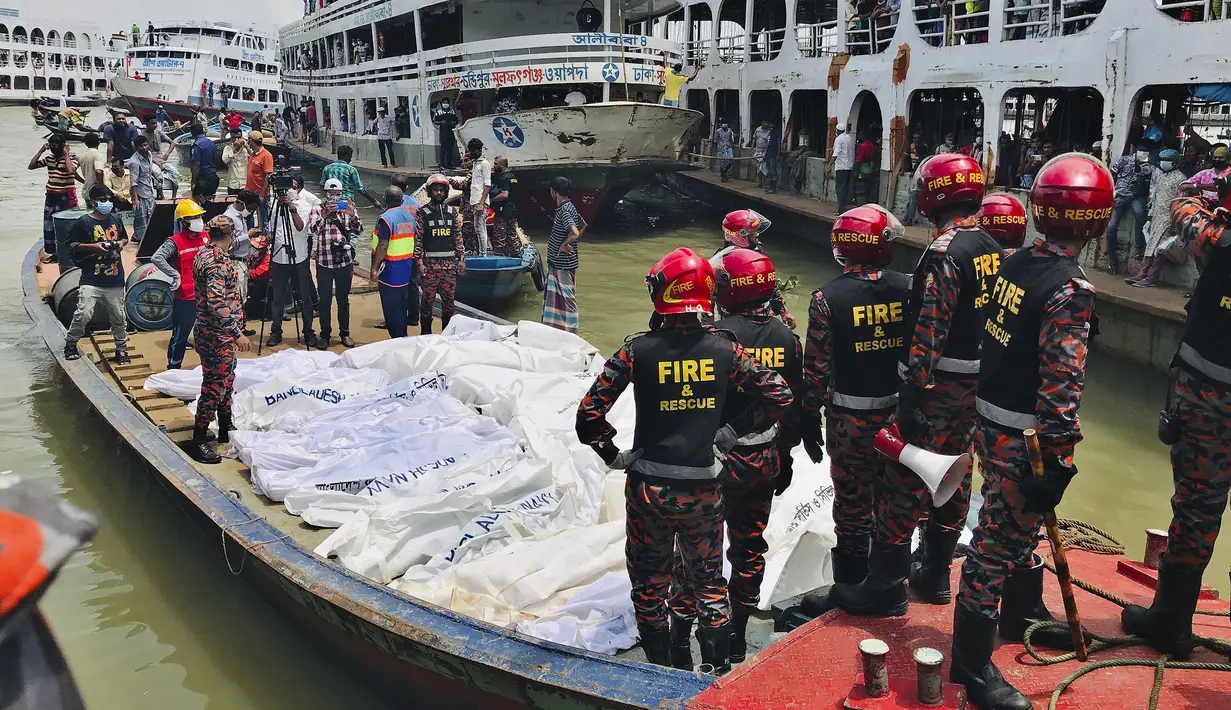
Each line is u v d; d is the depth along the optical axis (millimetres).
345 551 5070
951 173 3385
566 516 5453
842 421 3887
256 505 5758
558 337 8281
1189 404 3195
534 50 17438
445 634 3998
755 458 3832
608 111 16172
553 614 4445
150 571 5871
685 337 3586
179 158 31969
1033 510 2844
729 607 3928
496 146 16812
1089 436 7914
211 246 6328
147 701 4582
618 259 16016
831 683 3217
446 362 7559
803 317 12023
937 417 3572
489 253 13734
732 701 3186
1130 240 10938
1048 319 2832
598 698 3438
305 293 8938
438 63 18922
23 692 1023
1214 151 9508
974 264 3342
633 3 18703
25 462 7328
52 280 11719
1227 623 3615
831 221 16219
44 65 70750
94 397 7438
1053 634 3377
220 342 6340
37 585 1016
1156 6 10766
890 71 16062
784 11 23781
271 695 4664
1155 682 3043
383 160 21844
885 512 3615
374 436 6297
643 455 3613
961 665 3053
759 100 23391
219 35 39812
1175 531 3260
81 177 14109
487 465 5863
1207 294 3170
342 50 25781
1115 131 11438
